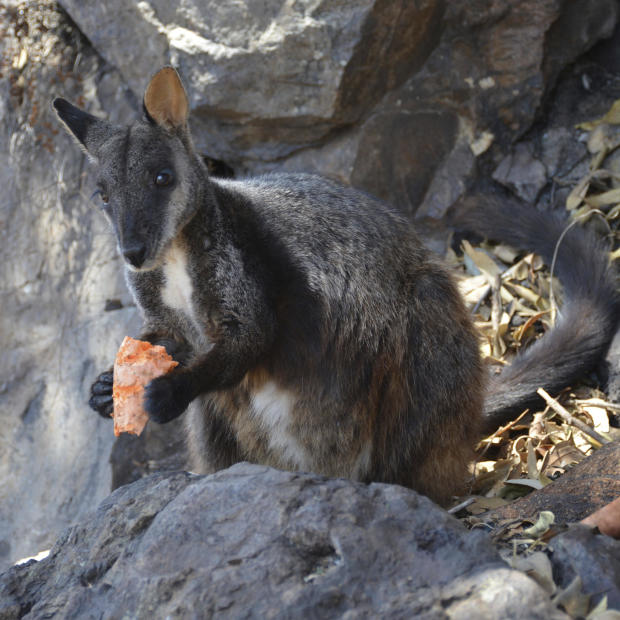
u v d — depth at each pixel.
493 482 7.76
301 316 7.01
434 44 10.22
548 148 10.52
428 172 10.54
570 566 4.48
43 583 5.07
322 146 10.66
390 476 7.29
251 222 6.98
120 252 6.60
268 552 4.39
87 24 10.93
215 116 10.61
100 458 11.45
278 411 7.27
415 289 7.24
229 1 9.91
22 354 12.30
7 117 12.32
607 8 10.32
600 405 8.18
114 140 6.86
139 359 6.44
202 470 7.81
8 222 12.33
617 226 9.95
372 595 4.11
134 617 4.39
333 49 9.74
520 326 9.55
